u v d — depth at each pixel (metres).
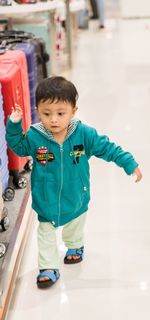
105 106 4.55
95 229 2.58
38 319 1.94
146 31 8.39
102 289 2.10
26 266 2.28
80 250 2.30
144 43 7.35
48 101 1.84
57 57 5.63
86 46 7.34
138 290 2.09
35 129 1.98
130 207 2.80
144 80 5.36
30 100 3.21
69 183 2.02
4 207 2.33
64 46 6.14
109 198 2.92
